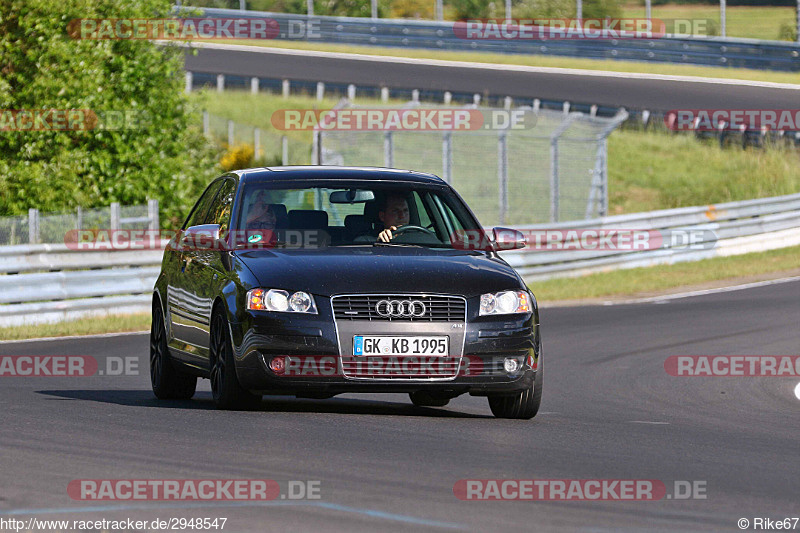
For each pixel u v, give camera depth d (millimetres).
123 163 88375
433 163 127812
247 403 30609
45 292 62750
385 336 28984
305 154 133500
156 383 36156
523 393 31141
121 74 88500
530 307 30625
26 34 85688
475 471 22844
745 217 108188
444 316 29438
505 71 182375
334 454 24203
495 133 102812
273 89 169875
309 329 28828
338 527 18000
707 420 34219
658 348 54312
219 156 128500
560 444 26984
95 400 34375
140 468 22406
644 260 96875
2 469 22250
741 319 65875
